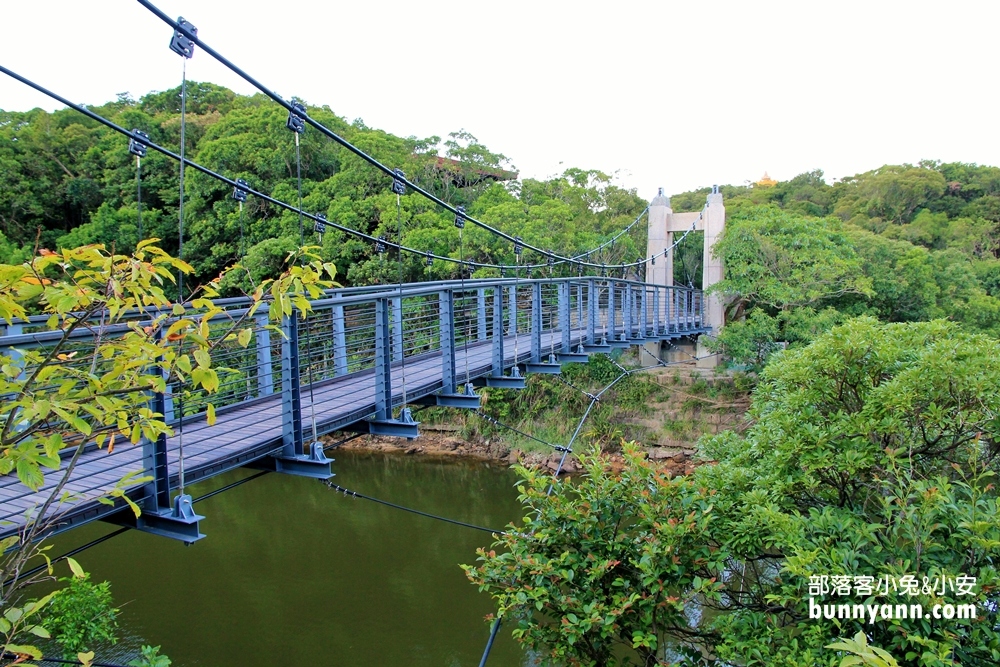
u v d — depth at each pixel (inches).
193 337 62.0
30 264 52.3
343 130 698.8
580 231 679.7
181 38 124.0
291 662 252.8
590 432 551.8
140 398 59.9
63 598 207.0
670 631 147.6
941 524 121.9
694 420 548.4
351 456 571.8
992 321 572.1
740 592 153.2
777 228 546.0
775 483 147.0
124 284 56.9
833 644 57.6
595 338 371.6
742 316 659.4
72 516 99.4
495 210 620.1
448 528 398.0
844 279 522.9
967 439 148.9
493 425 569.3
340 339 222.2
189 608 294.0
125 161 623.8
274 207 607.8
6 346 80.7
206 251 621.3
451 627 280.1
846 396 165.5
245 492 466.0
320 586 318.7
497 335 249.6
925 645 108.3
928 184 1039.6
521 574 142.2
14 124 649.0
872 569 122.4
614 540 144.5
